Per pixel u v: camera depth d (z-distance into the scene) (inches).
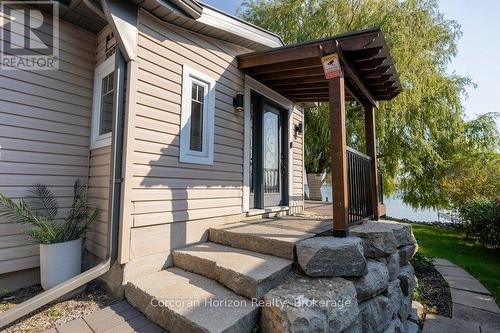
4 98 107.8
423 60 364.5
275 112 200.7
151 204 105.5
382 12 353.7
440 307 152.2
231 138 151.7
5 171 107.1
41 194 115.1
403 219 450.3
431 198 413.7
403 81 353.7
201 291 85.4
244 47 160.2
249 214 162.9
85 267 122.9
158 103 111.0
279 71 155.6
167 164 113.4
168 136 114.6
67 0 111.8
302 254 95.0
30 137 114.2
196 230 125.3
